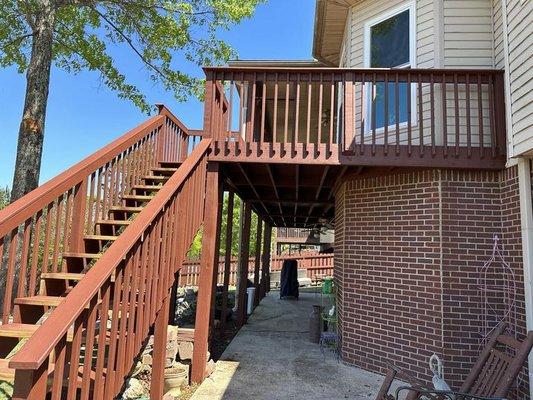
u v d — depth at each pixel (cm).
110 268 217
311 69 481
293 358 569
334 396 421
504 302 445
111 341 240
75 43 886
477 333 446
